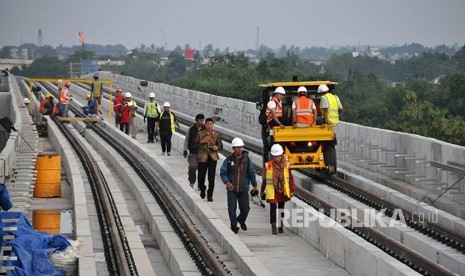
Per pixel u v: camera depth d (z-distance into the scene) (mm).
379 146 34469
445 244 21344
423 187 29469
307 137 30891
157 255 23078
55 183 32625
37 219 28750
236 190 24297
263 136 32719
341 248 20438
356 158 36719
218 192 31375
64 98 61125
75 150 45438
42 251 19609
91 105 62062
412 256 19484
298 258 21500
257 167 35625
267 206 27766
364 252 18844
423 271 18906
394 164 32781
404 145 31953
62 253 19688
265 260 21281
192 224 23141
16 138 37688
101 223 25578
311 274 19828
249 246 22875
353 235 20219
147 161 39625
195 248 21250
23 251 19422
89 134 55906
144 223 27453
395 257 20156
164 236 22875
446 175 27953
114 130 53875
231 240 21344
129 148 46281
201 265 19734
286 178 24125
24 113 63812
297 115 30875
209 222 23859
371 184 29891
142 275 18984
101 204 28172
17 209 26250
